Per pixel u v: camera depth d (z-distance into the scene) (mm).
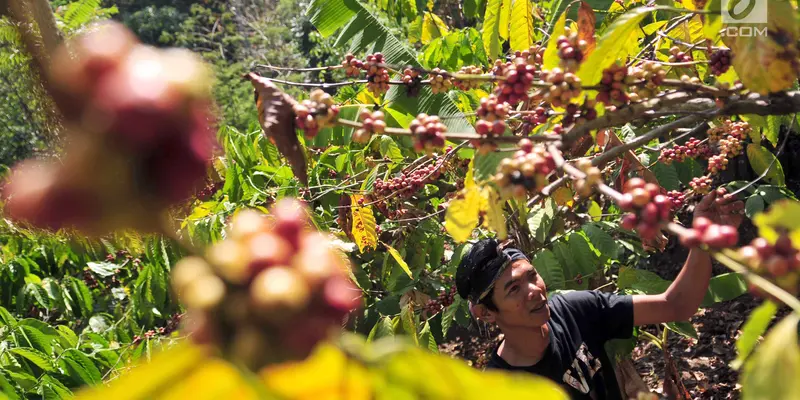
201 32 16578
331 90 10172
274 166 4242
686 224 4500
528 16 2410
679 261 5809
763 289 737
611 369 2508
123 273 5594
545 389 448
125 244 325
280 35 15305
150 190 301
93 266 4969
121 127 290
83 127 293
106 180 298
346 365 426
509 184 1072
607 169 3010
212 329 376
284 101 1321
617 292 3494
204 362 375
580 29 1615
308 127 1235
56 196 296
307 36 14617
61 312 5113
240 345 371
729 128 2479
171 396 382
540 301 2355
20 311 4750
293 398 402
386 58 3303
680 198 2416
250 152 4145
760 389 630
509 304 2342
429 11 5723
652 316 2469
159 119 293
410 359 436
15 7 304
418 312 3783
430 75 2004
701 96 1436
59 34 323
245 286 372
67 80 296
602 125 1241
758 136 2473
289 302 366
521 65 1324
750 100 1290
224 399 385
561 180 1366
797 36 1086
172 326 4234
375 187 3012
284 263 381
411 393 445
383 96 3322
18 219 301
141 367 375
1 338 3611
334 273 387
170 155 299
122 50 302
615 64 1344
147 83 293
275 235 389
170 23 15586
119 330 4457
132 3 16562
